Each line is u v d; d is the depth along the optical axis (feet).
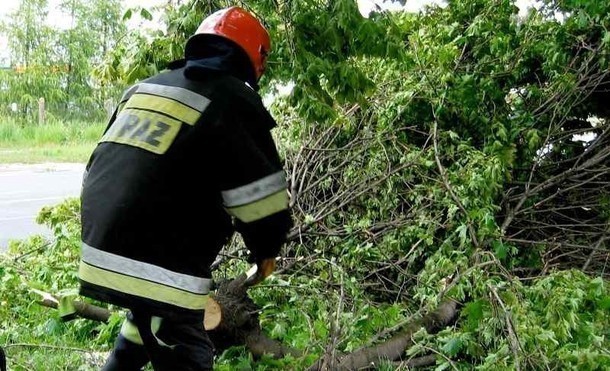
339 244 14.49
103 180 7.14
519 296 10.30
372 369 10.44
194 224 7.23
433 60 15.48
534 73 17.60
